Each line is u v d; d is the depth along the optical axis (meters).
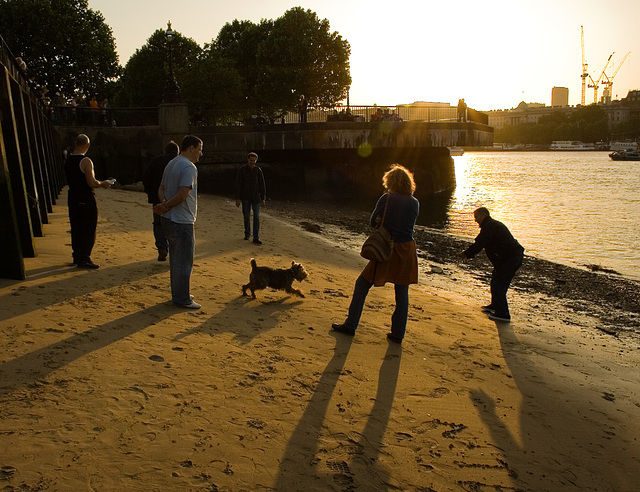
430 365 5.43
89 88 42.44
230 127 30.22
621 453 4.16
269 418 3.92
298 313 6.68
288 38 46.81
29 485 2.90
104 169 27.20
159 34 50.62
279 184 33.75
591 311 9.69
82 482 2.99
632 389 5.68
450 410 4.46
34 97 14.06
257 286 7.04
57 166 23.12
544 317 8.88
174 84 27.59
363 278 5.92
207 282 7.81
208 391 4.21
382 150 36.72
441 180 41.31
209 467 3.27
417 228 20.94
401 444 3.82
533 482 3.60
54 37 39.59
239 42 52.72
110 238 10.59
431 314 7.63
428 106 34.72
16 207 7.79
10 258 6.55
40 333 4.93
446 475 3.53
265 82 47.59
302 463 3.43
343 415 4.11
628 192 39.78
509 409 4.67
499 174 71.06
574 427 4.51
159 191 6.16
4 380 3.96
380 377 4.94
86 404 3.79
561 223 23.17
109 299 6.26
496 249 7.92
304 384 4.56
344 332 6.05
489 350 6.29
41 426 3.45
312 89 48.03
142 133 27.48
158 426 3.63
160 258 8.63
